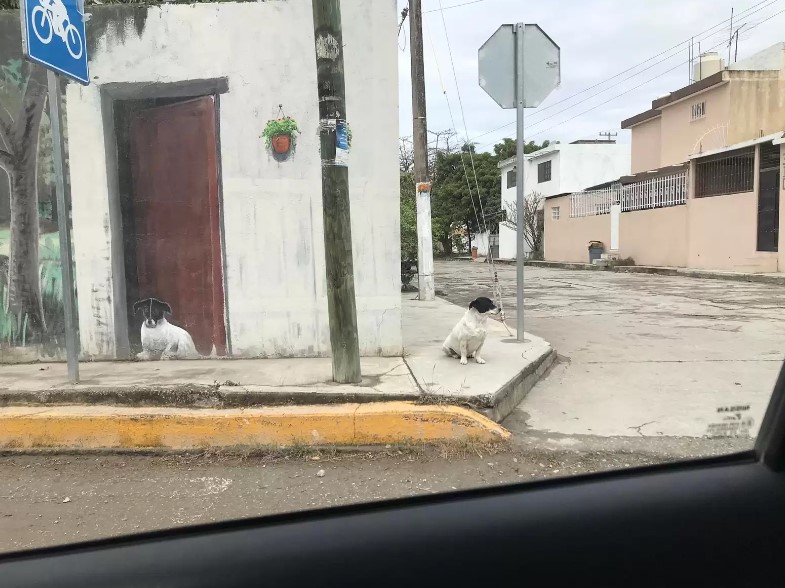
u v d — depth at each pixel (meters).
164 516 3.42
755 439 1.85
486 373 5.44
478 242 48.12
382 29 5.89
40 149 6.08
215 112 6.02
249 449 4.37
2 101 6.03
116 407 4.69
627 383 5.93
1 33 5.97
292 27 5.92
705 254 20.56
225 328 6.19
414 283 18.59
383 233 6.17
